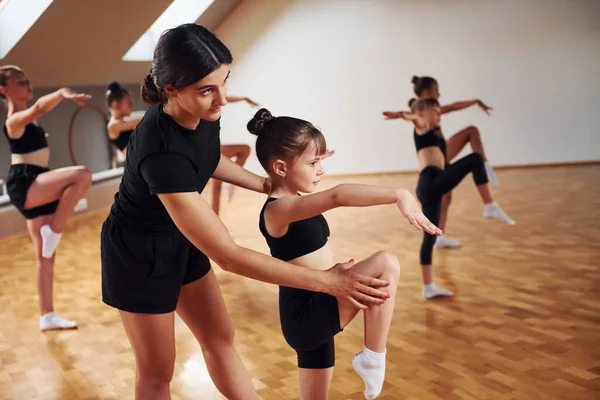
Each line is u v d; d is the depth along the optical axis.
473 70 8.18
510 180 7.46
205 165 1.75
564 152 8.19
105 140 7.98
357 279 1.54
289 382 2.75
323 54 8.57
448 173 3.68
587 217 5.41
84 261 5.21
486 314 3.42
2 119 6.43
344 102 8.61
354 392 2.61
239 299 3.99
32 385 2.90
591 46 7.90
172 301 1.85
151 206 1.75
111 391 2.80
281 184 1.85
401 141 8.55
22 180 3.58
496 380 2.63
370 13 8.34
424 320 3.39
